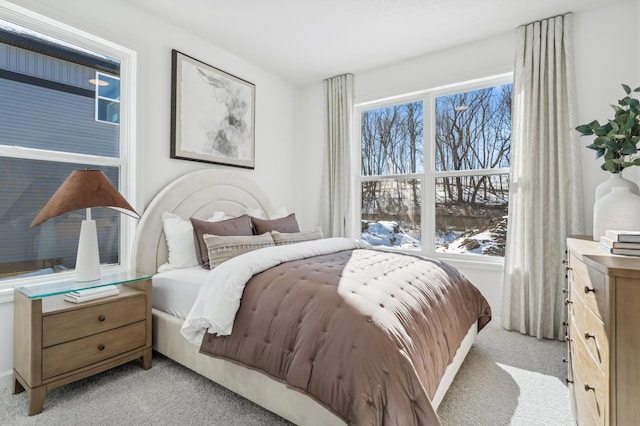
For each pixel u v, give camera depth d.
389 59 3.30
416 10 2.46
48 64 2.09
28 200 2.00
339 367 1.20
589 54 2.47
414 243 3.44
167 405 1.64
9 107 1.93
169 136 2.66
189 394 1.74
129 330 1.92
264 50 3.12
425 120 3.33
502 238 2.96
